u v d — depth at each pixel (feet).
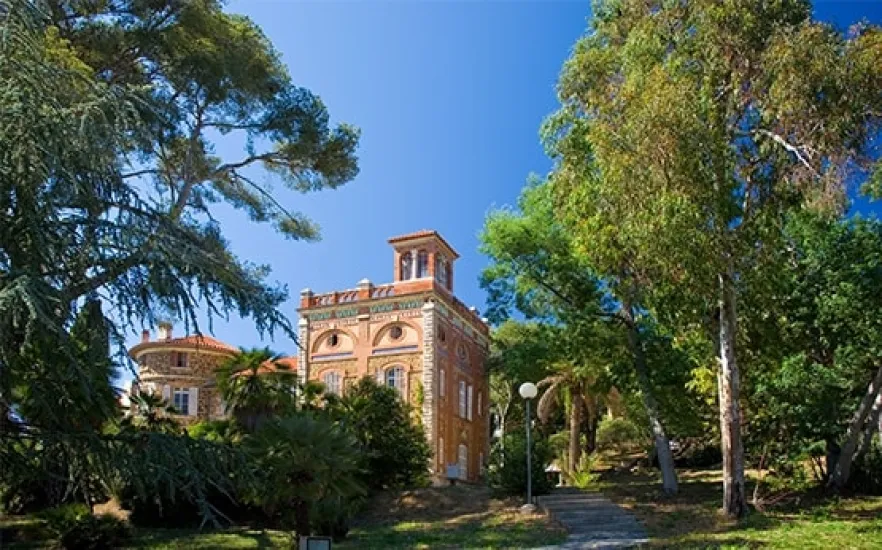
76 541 61.00
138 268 35.78
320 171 86.48
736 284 61.05
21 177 32.76
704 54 58.29
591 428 143.54
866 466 74.95
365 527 74.79
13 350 32.48
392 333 129.59
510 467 85.35
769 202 60.54
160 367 146.00
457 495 87.40
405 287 131.13
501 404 170.40
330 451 55.42
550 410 145.59
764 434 78.64
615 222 60.75
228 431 80.07
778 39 54.19
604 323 91.30
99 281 35.04
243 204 84.99
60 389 35.58
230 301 37.76
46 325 30.27
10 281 30.73
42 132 32.89
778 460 77.71
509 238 98.22
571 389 127.95
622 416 134.51
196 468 36.06
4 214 33.12
